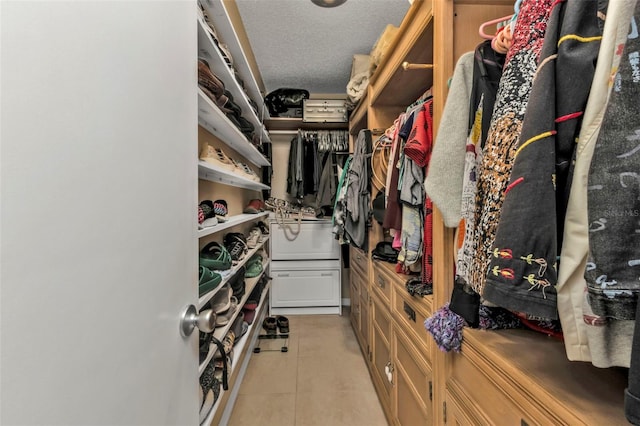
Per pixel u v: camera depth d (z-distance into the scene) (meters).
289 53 2.45
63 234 0.34
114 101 0.42
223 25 1.21
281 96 2.95
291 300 3.08
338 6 1.88
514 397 0.58
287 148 3.42
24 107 0.30
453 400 0.83
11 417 0.28
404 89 1.64
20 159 0.29
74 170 0.35
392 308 1.43
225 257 1.23
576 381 0.54
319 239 3.08
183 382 0.64
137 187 0.48
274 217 3.05
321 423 1.51
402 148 1.27
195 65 0.73
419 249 1.17
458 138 0.74
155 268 0.53
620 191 0.33
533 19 0.53
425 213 1.10
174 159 0.61
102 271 0.40
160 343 0.54
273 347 2.35
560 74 0.43
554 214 0.43
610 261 0.33
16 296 0.29
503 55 0.69
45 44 0.32
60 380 0.33
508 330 0.75
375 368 1.79
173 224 0.61
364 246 2.05
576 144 0.43
